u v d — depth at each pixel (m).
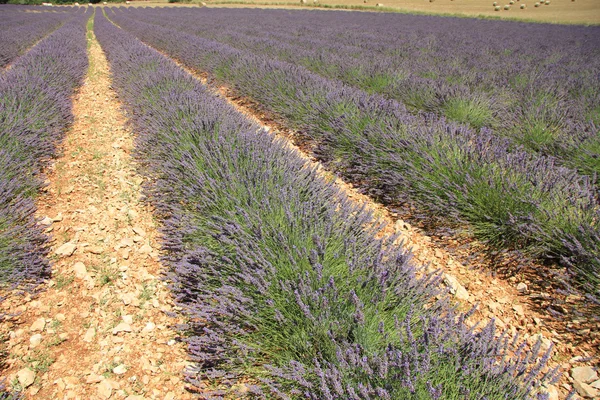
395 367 1.42
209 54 9.48
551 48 11.14
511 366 1.37
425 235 3.15
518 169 3.05
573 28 18.64
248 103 7.19
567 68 7.82
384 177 3.76
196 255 2.24
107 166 4.36
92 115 6.25
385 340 1.62
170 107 4.43
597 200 2.90
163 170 3.39
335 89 5.41
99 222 3.27
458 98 5.14
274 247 2.13
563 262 2.46
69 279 2.57
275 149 3.20
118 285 2.56
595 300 2.09
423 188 3.25
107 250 2.91
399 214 3.47
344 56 8.85
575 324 2.17
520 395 1.33
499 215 2.89
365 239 2.24
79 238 3.03
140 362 2.00
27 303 2.37
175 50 11.95
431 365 1.43
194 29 17.16
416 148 3.54
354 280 1.89
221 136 3.42
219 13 29.86
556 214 2.62
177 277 2.30
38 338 2.12
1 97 4.62
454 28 18.14
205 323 1.99
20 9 40.47
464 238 3.02
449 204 3.11
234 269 2.10
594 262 2.28
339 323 1.67
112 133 5.45
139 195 3.75
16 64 7.58
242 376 1.76
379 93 6.39
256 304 1.89
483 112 5.07
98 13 39.88
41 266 2.54
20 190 3.44
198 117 3.84
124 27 22.22
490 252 2.84
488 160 3.18
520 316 2.28
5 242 2.52
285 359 1.70
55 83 6.39
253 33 15.36
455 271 2.70
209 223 2.33
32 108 4.66
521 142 4.29
